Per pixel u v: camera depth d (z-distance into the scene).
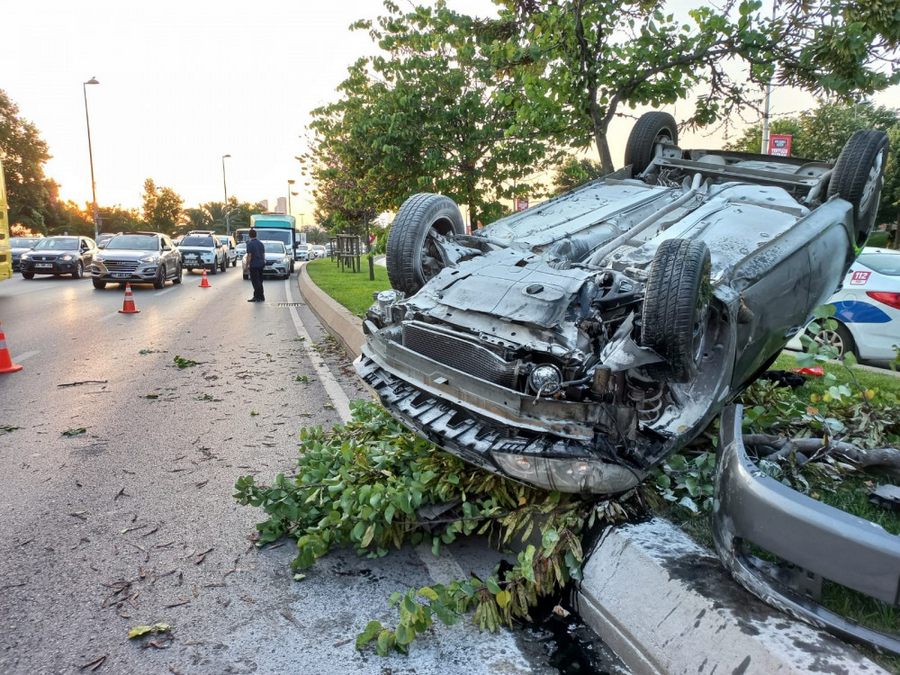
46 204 56.31
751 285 3.74
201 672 2.60
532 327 3.47
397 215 4.88
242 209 84.19
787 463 3.55
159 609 3.02
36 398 6.68
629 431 3.09
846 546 2.15
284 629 2.89
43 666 2.61
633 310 3.61
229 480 4.54
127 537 3.70
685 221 4.66
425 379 3.67
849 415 4.33
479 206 9.74
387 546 3.63
